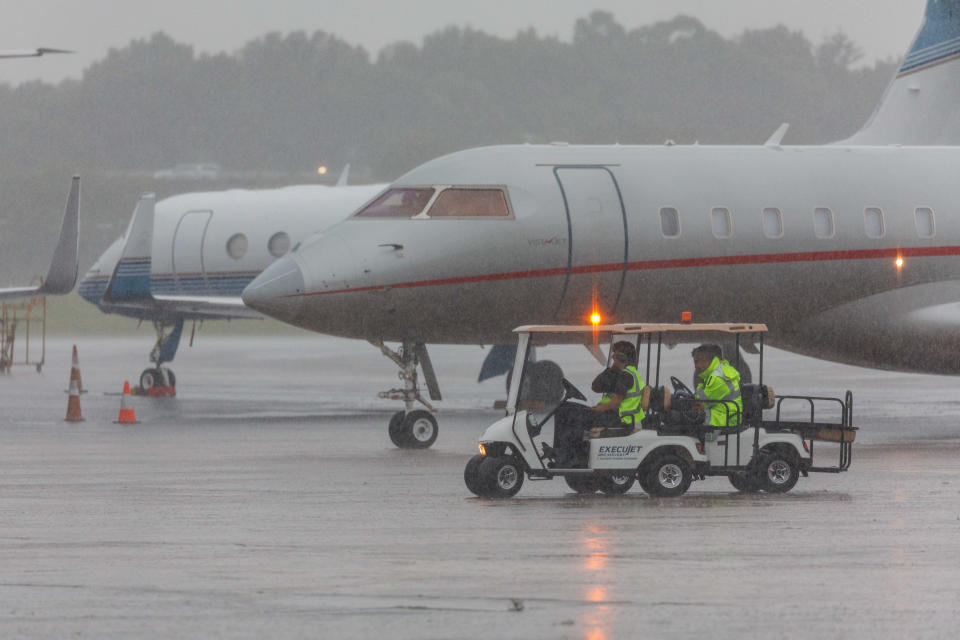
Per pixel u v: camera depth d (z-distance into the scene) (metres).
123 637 37.00
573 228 96.25
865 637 36.84
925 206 106.19
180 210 147.88
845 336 105.56
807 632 37.34
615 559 47.53
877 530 53.69
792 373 187.25
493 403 130.50
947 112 121.25
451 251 93.69
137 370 194.50
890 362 107.38
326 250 93.50
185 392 147.12
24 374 185.00
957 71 121.38
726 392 64.88
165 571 45.59
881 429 101.94
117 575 44.94
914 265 105.38
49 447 87.94
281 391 148.75
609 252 97.19
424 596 41.72
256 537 52.41
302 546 50.31
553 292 96.44
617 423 64.44
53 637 37.00
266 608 40.19
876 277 104.62
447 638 36.91
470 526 54.97
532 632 37.44
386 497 64.06
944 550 49.22
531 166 97.56
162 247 146.62
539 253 95.44
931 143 121.44
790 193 103.00
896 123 122.31
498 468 63.22
